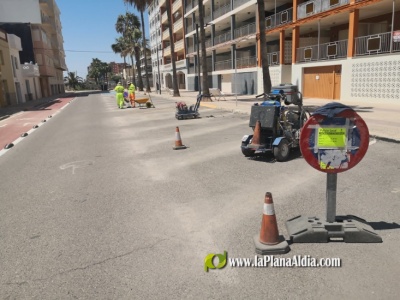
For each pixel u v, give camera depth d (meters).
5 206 5.29
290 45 27.08
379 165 6.65
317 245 3.65
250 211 4.62
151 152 8.86
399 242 3.65
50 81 62.62
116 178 6.54
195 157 8.03
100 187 6.01
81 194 5.68
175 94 37.28
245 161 7.41
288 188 5.50
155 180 6.27
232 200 5.07
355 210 4.51
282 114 7.44
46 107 31.72
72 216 4.74
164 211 4.76
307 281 3.03
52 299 2.93
